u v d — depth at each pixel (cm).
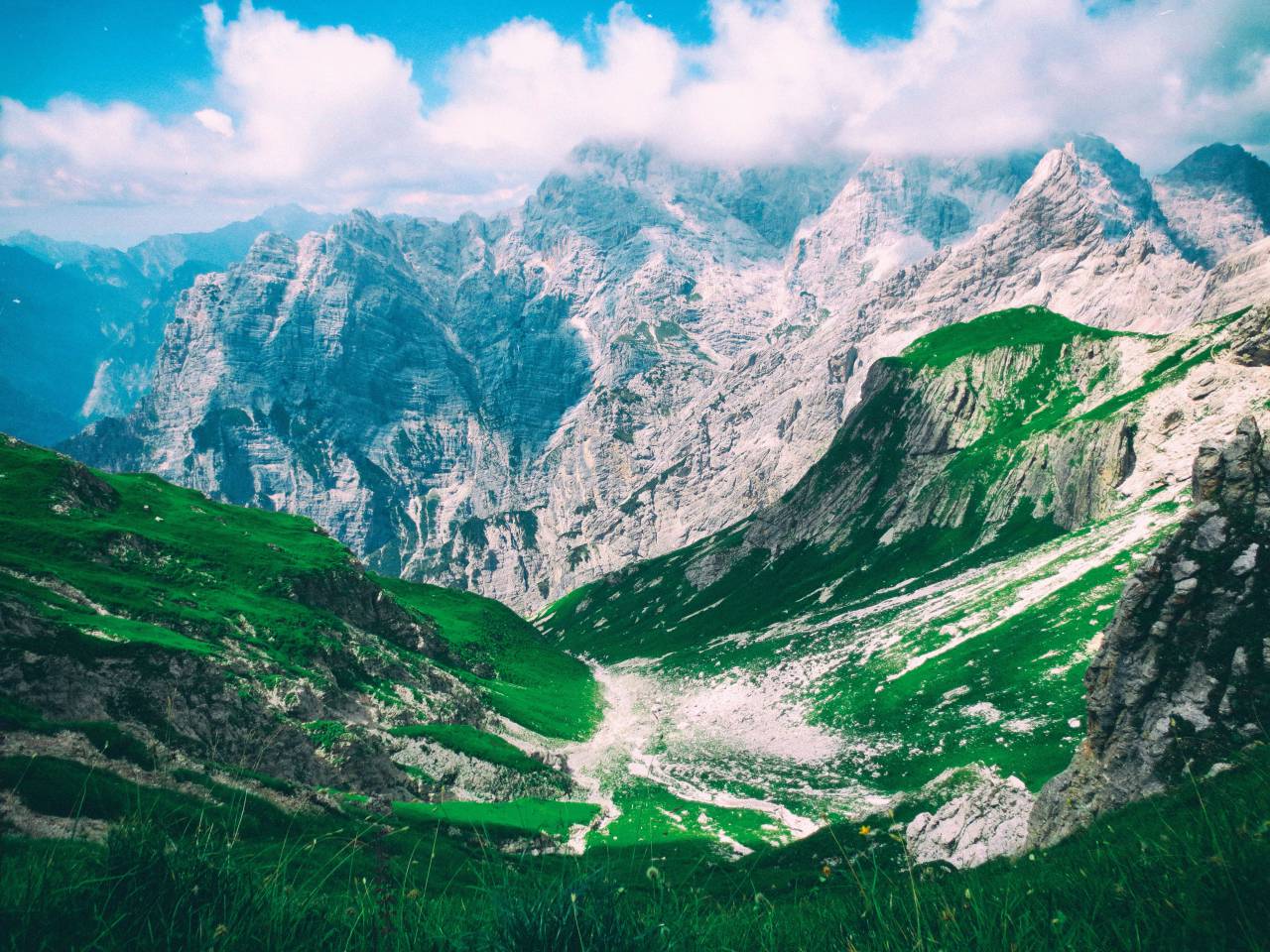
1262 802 607
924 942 482
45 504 12400
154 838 494
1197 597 3334
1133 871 570
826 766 11725
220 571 13512
